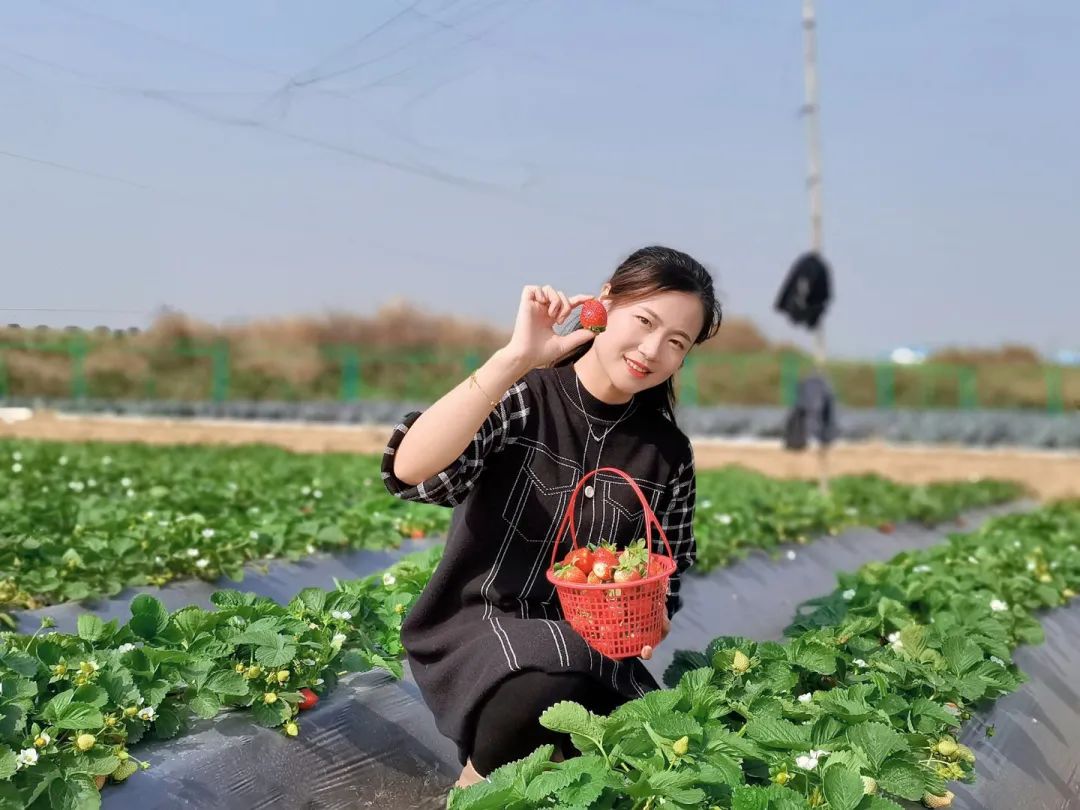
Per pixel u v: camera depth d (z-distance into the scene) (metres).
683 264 3.03
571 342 2.99
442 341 39.16
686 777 2.47
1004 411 31.88
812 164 14.38
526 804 2.47
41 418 28.41
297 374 35.75
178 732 3.21
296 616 3.98
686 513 3.39
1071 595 6.22
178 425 27.47
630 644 2.92
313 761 3.36
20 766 2.69
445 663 3.00
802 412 13.90
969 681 3.85
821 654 3.69
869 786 2.73
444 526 7.61
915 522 11.09
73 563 5.21
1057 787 4.04
